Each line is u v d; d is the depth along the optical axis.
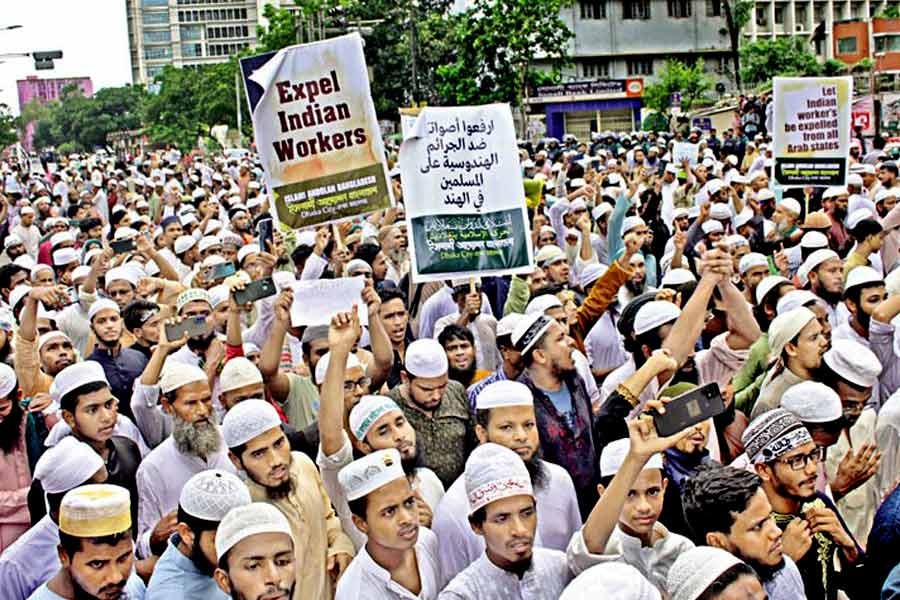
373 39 56.22
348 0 56.19
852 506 6.48
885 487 6.55
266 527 4.56
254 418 5.66
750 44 66.62
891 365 8.21
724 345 7.76
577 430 6.40
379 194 8.51
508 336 6.99
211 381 7.84
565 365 6.42
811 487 5.31
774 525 4.72
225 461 6.43
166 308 9.11
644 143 33.75
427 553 5.45
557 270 10.75
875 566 5.30
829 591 5.42
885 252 13.15
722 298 7.82
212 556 4.95
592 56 66.56
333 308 7.23
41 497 6.08
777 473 5.32
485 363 9.18
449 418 6.82
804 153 12.62
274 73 8.42
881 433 6.59
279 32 55.59
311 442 6.79
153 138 106.12
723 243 7.00
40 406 7.16
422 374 6.71
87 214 21.75
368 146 8.46
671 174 20.38
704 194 17.25
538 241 13.31
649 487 5.13
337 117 8.43
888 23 70.88
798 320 6.94
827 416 5.94
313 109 8.43
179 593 4.99
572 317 9.00
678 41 67.12
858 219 11.81
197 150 80.12
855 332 8.50
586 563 4.88
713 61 67.88
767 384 7.13
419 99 52.03
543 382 6.43
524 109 46.81
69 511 4.76
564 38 45.56
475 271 8.69
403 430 6.01
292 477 5.75
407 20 56.94
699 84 58.69
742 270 10.16
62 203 27.59
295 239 13.39
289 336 9.34
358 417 6.01
